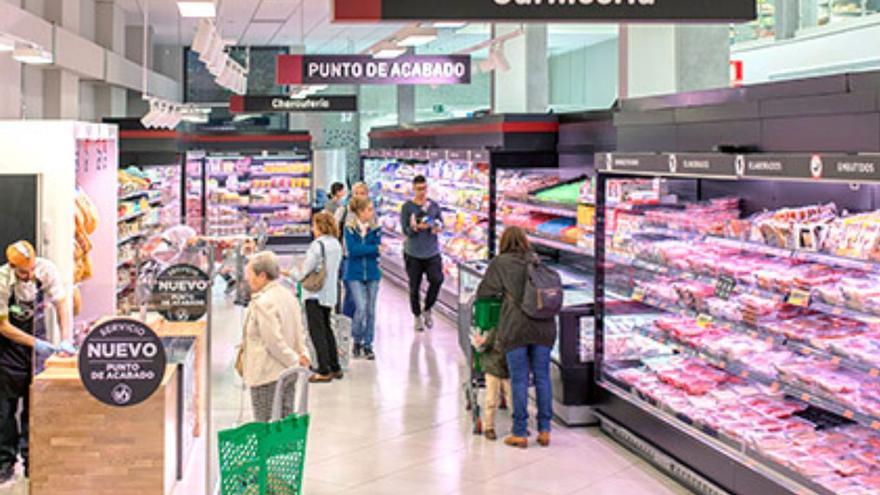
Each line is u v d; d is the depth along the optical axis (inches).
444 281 542.0
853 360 209.0
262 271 257.6
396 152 669.3
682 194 307.9
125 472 183.8
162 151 656.4
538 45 655.8
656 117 281.7
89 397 182.2
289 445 185.3
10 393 236.4
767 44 658.2
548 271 289.9
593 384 314.8
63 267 303.0
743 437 231.3
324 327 378.6
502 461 280.1
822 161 194.4
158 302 236.8
